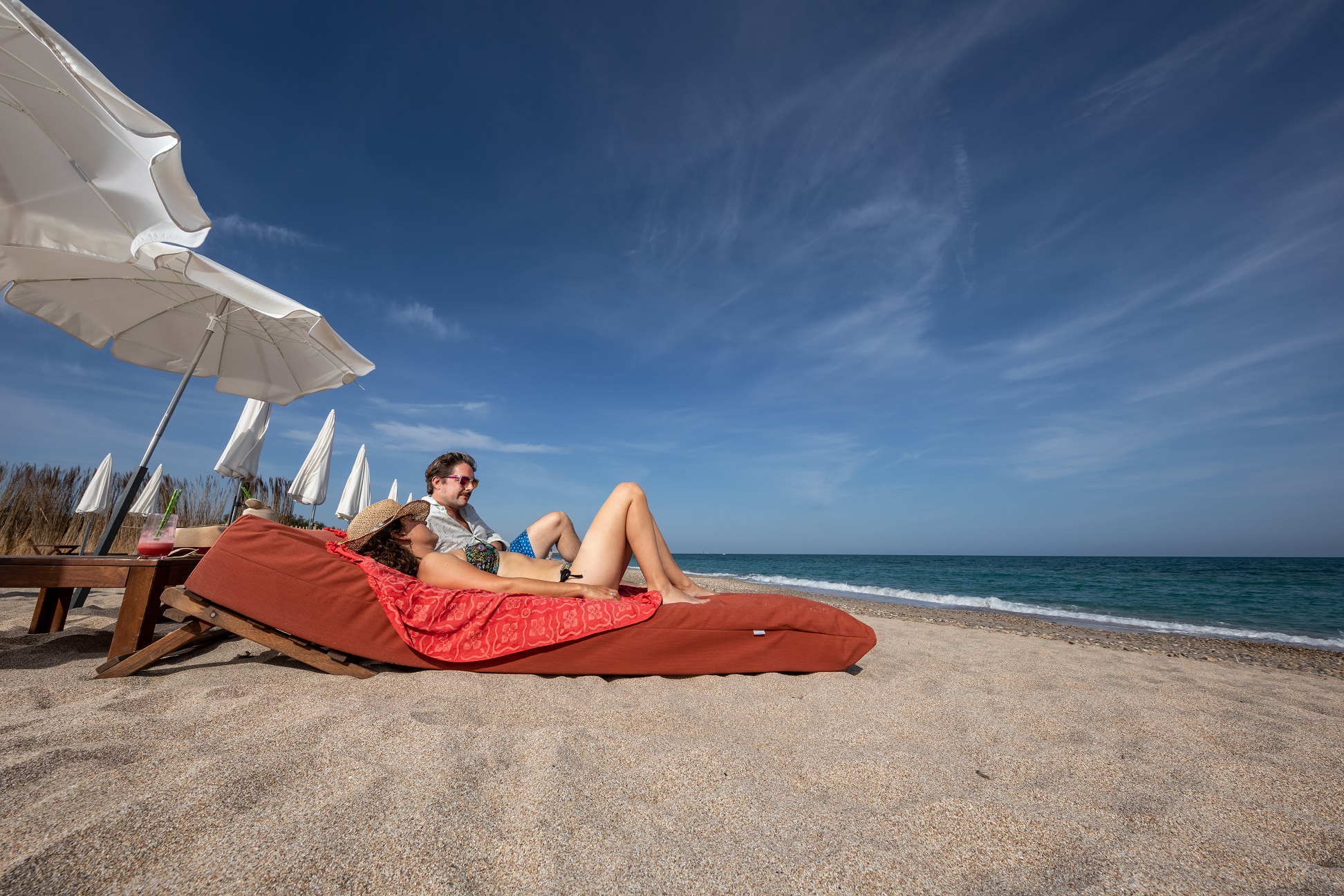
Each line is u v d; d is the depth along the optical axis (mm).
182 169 3207
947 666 3645
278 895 1021
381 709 2072
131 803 1260
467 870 1132
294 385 5641
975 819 1426
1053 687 3195
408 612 2662
